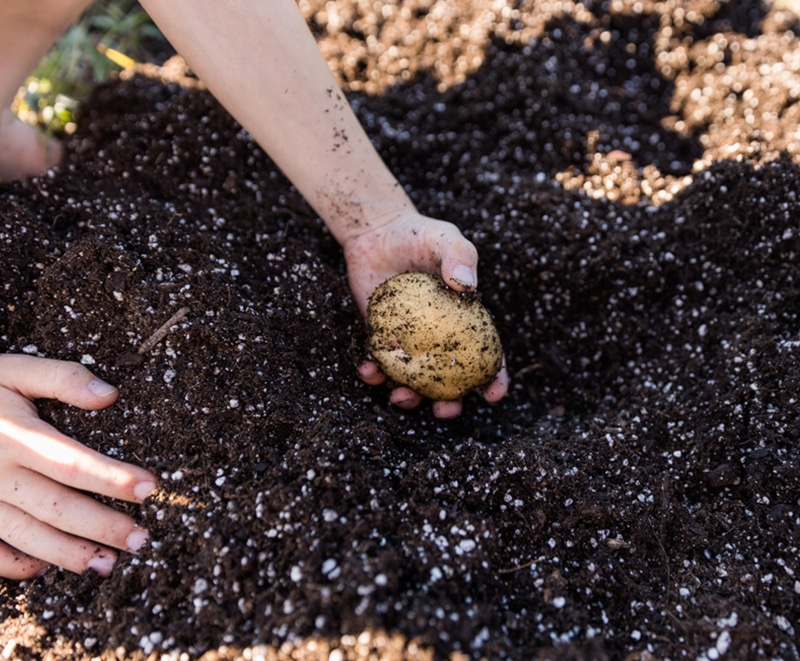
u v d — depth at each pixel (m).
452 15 0.93
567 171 0.85
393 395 0.74
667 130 0.89
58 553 0.68
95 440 0.70
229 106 0.73
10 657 0.67
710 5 0.92
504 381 0.76
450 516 0.67
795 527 0.68
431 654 0.62
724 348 0.76
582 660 0.63
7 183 0.78
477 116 0.89
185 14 0.69
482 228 0.81
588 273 0.80
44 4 0.71
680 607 0.66
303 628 0.63
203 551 0.66
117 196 0.79
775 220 0.78
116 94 0.87
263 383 0.71
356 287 0.78
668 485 0.70
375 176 0.76
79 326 0.71
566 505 0.69
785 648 0.64
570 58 0.91
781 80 0.86
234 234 0.78
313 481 0.67
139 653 0.65
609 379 0.79
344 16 0.95
